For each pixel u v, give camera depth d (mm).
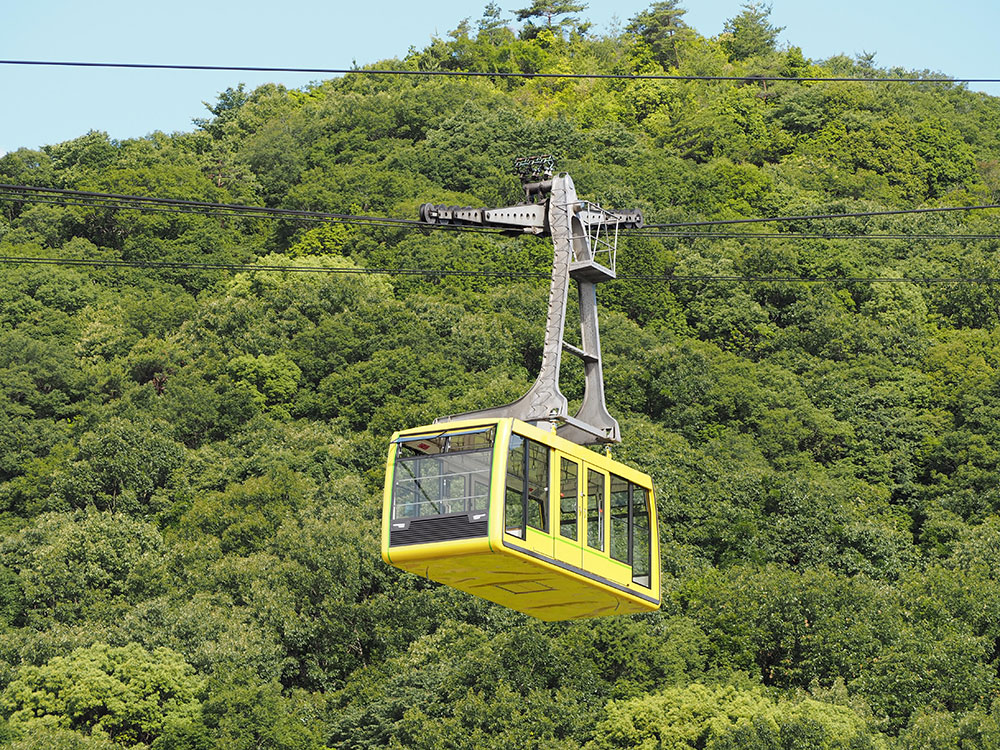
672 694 106250
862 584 125688
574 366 180625
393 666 120688
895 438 173750
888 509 161750
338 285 199625
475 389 172875
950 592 121875
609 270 53781
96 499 154750
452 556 47750
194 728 108750
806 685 115312
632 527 53281
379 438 164375
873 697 108875
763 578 123875
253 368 182625
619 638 115000
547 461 49562
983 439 167500
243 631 123250
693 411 172625
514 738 103500
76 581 130250
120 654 115125
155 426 165875
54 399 182000
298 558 131625
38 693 110312
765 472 151625
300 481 150625
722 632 119438
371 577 131000
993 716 102125
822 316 199000
